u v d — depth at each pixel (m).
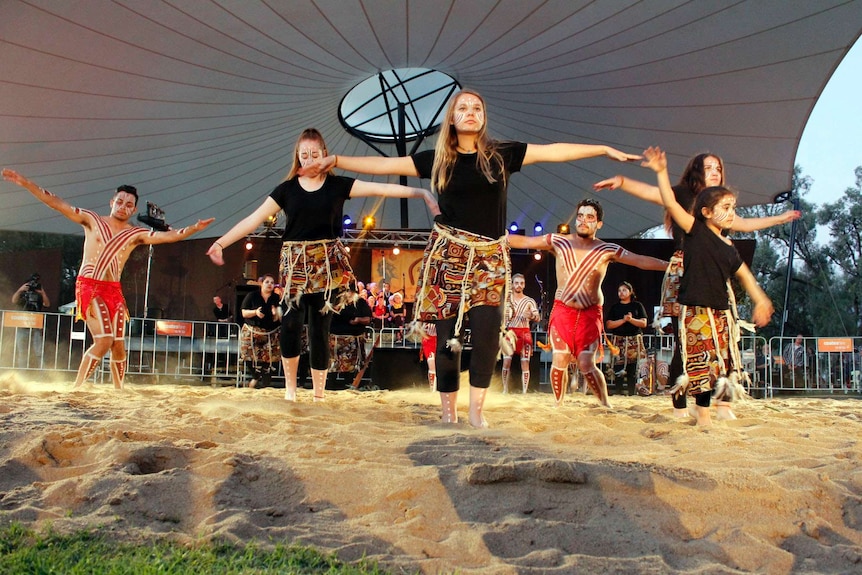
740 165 16.39
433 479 2.81
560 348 6.52
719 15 11.91
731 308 4.96
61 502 2.56
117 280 7.28
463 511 2.60
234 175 18.42
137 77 13.23
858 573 2.21
